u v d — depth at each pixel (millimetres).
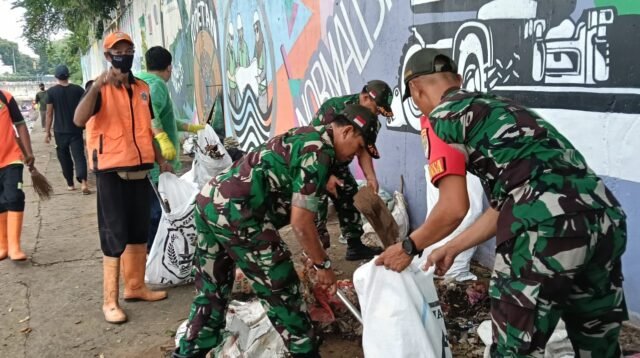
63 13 30531
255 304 3336
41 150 15742
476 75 4301
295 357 2840
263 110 8914
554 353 2705
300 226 2518
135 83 3990
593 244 1923
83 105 3725
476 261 4512
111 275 3908
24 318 3990
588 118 3422
